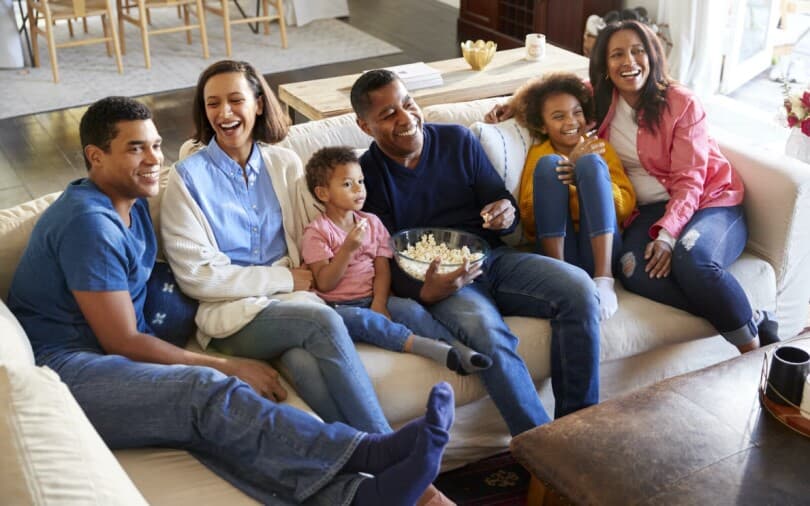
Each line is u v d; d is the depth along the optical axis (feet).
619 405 6.26
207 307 7.20
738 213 8.61
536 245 8.37
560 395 7.62
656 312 8.07
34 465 4.43
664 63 8.70
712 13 16.06
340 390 6.64
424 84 11.76
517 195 8.79
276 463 5.86
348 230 7.77
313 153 8.38
